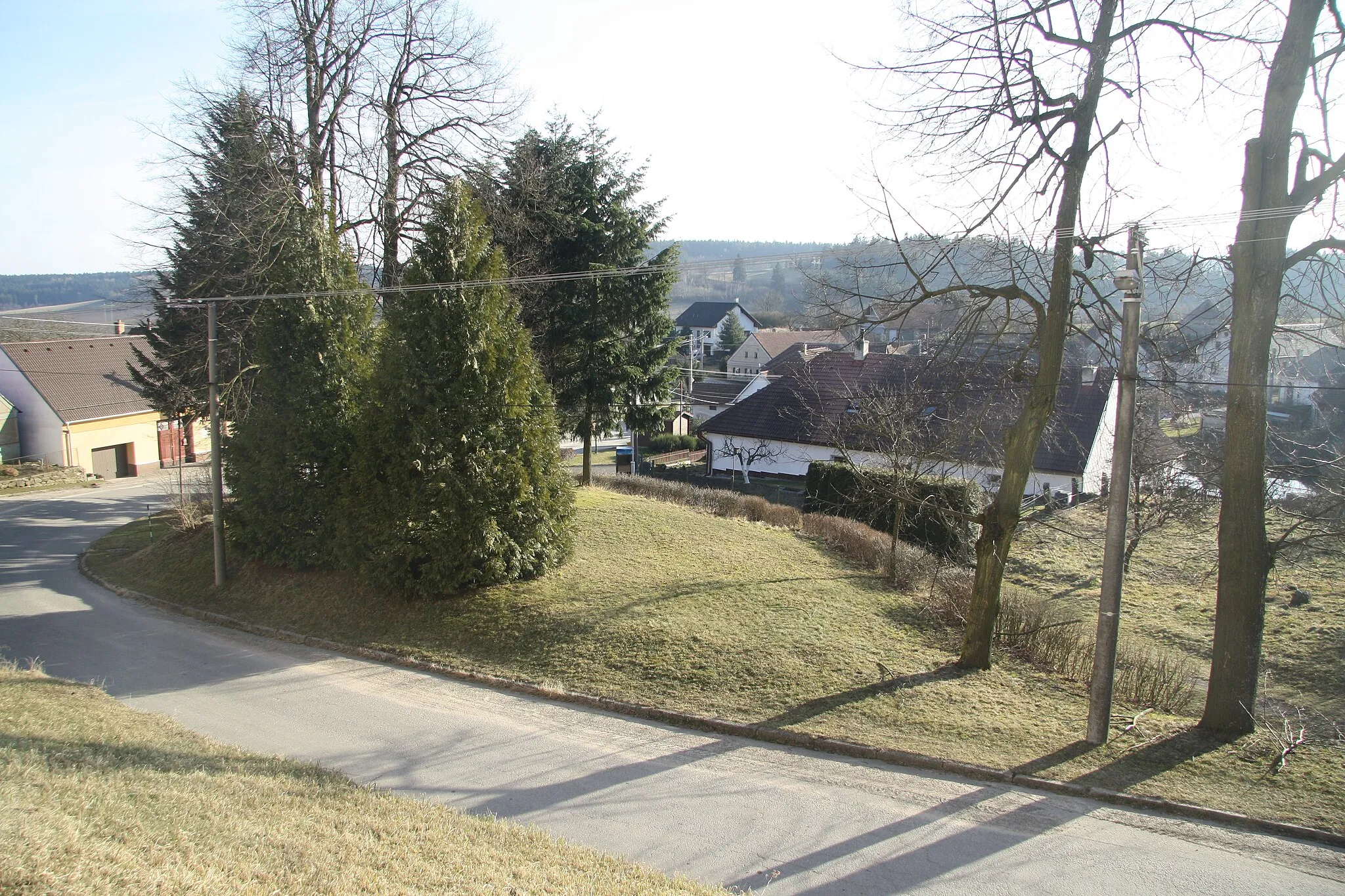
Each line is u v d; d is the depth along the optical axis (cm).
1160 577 2067
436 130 2144
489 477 1420
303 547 1583
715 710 1052
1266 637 1568
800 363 3628
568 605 1371
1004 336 1241
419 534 1385
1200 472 1942
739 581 1528
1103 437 3075
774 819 801
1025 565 2162
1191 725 1005
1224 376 1468
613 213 2364
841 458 2088
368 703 1111
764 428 3566
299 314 1595
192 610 1580
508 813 812
